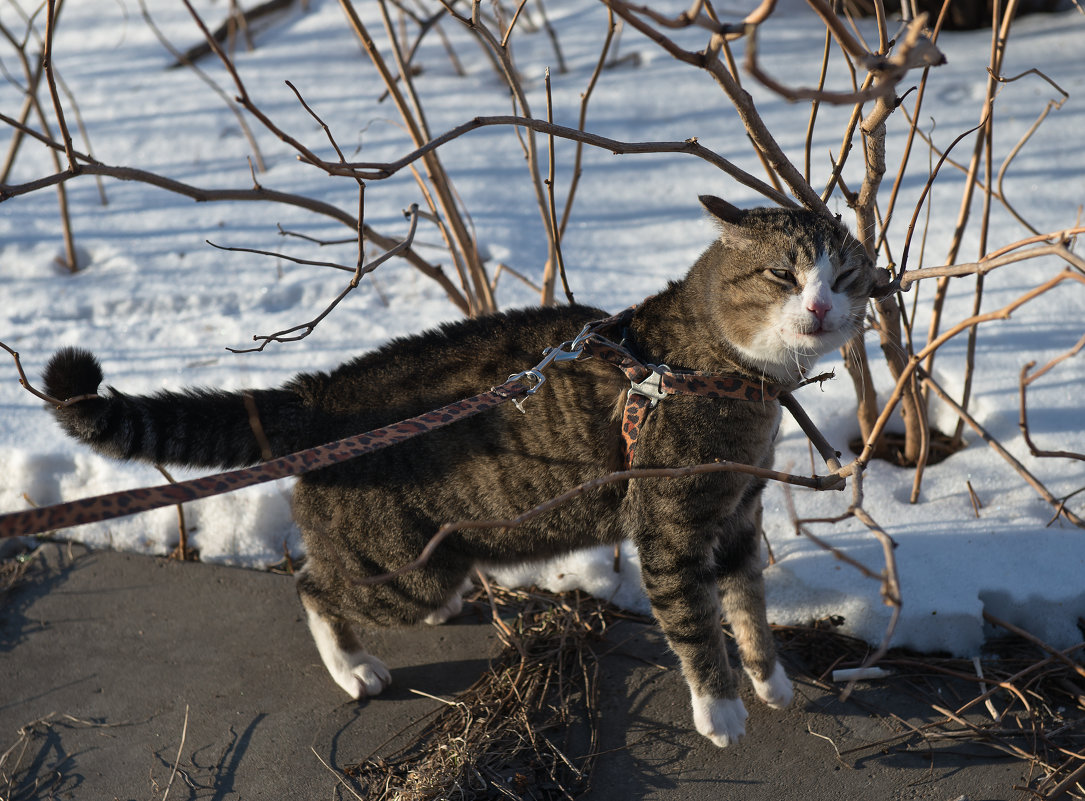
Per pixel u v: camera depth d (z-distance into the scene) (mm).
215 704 2543
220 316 3793
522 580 2869
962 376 3213
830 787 2225
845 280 2205
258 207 4430
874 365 3326
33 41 5918
